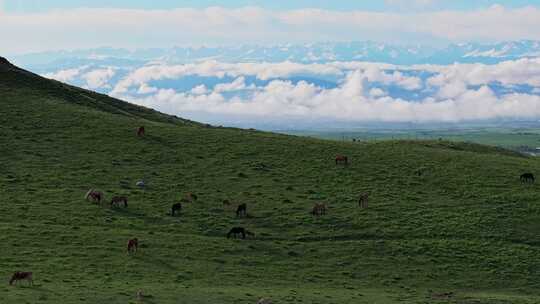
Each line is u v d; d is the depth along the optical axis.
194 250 65.06
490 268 66.44
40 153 91.00
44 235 64.75
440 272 65.12
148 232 68.44
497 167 97.94
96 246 63.22
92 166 87.81
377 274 63.81
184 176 86.81
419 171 93.06
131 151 94.94
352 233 72.44
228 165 91.81
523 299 59.09
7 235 63.66
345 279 62.00
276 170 91.00
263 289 56.81
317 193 83.19
